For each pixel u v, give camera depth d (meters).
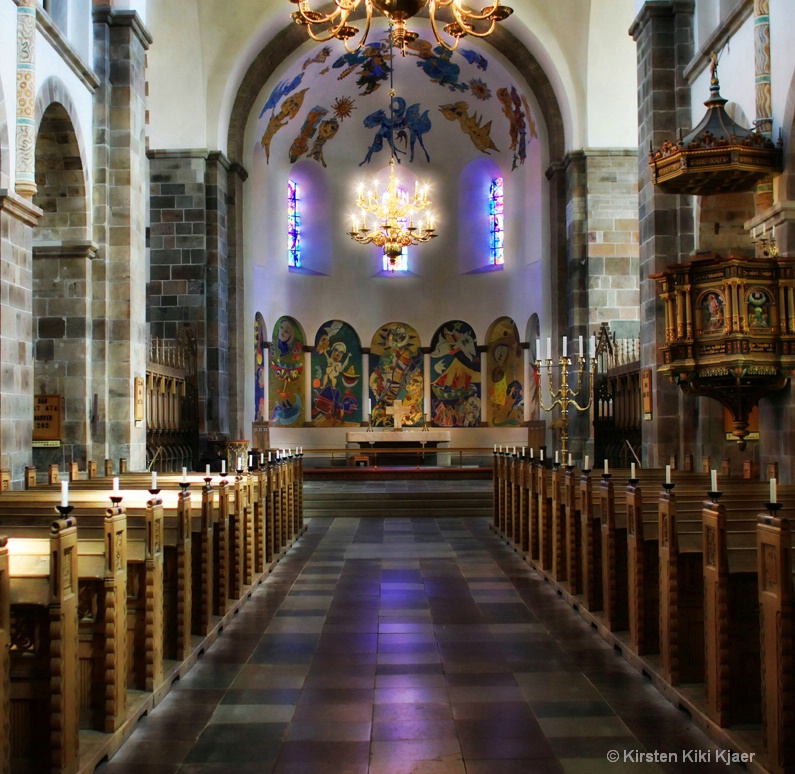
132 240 14.30
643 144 14.81
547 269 23.55
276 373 27.70
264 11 21.06
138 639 6.21
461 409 28.88
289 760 5.19
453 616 8.85
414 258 29.62
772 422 10.77
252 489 10.41
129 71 14.33
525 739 5.49
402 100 27.84
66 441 13.77
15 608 4.82
